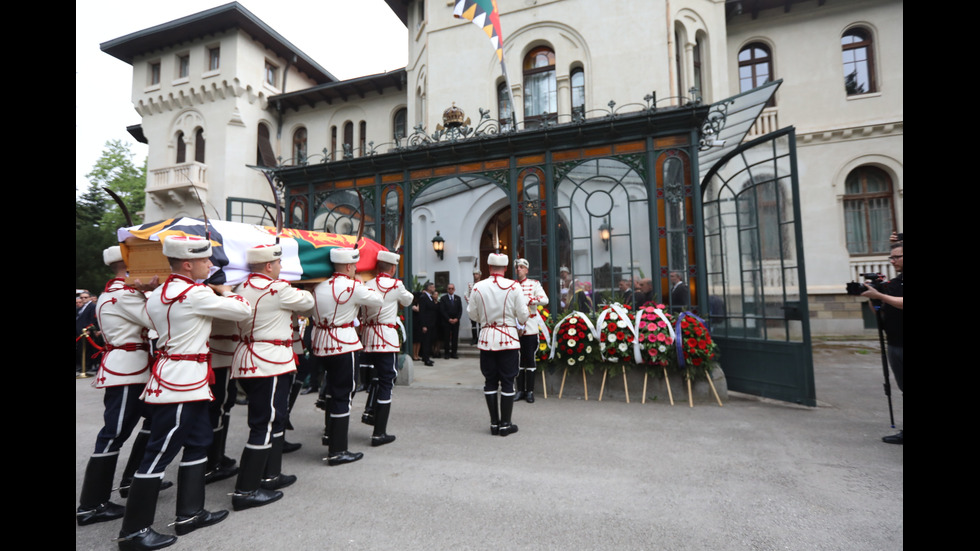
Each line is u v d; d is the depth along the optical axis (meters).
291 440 5.02
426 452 4.43
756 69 14.24
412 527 3.00
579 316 6.65
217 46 17.69
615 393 6.44
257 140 17.94
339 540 2.86
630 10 12.10
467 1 9.57
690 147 6.94
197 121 17.77
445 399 6.76
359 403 6.74
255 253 3.53
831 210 13.40
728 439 4.64
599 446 4.50
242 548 2.78
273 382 3.47
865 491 3.41
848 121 13.41
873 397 6.41
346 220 9.12
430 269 14.98
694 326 6.17
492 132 8.34
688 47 12.51
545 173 7.71
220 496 3.62
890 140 13.05
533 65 13.20
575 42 12.57
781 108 13.94
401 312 8.26
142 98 18.36
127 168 27.86
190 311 3.01
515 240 7.88
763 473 3.77
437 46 13.77
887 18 13.28
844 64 13.70
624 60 12.04
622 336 6.28
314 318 4.35
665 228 6.98
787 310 5.98
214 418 3.96
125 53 18.61
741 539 2.79
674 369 6.23
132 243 3.45
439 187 12.90
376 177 8.87
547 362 6.83
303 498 3.46
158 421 2.90
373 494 3.51
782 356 6.06
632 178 7.26
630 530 2.91
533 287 6.53
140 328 3.48
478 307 5.01
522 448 4.49
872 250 13.22
